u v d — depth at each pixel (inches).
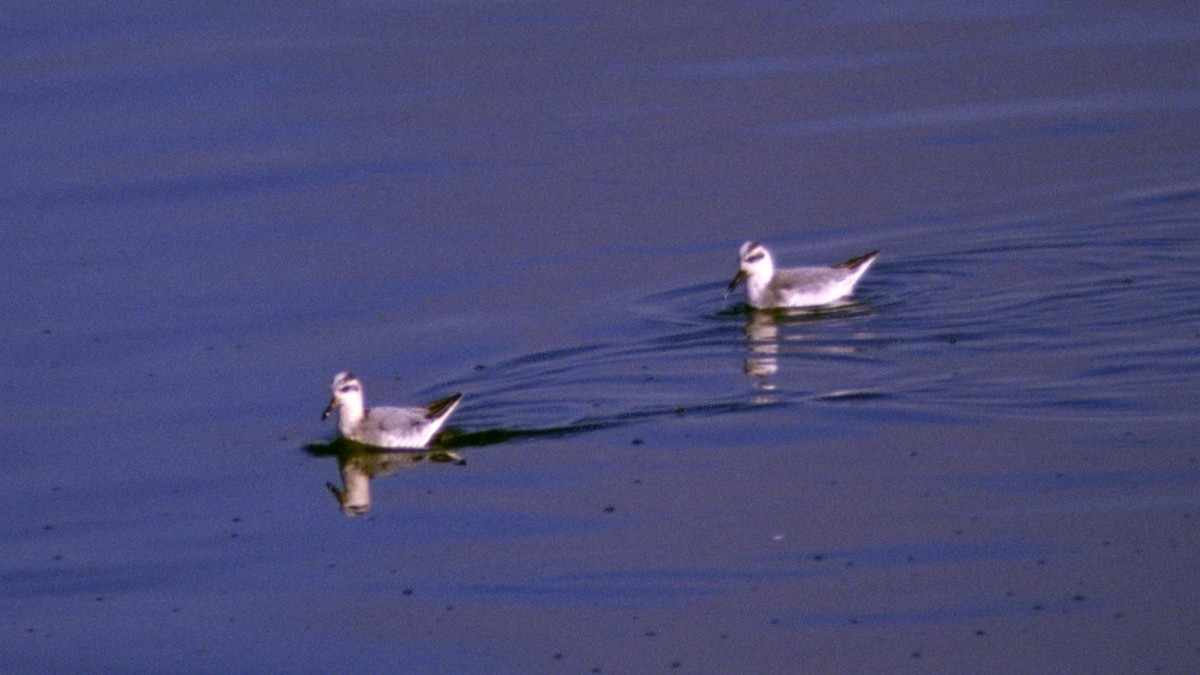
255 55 1685.5
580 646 652.7
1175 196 1206.9
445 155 1382.9
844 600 677.3
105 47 1718.8
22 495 831.7
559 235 1194.6
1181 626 639.8
